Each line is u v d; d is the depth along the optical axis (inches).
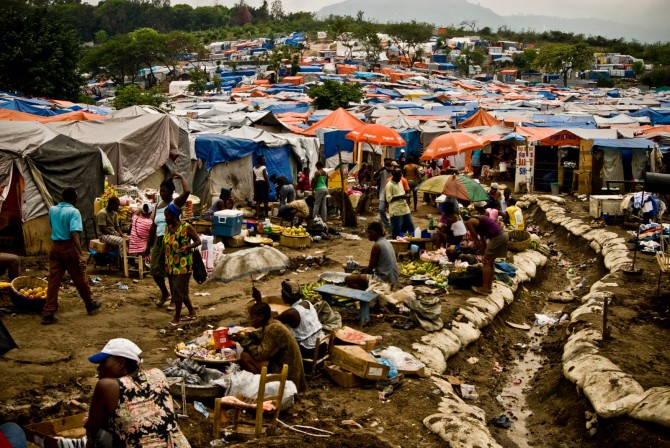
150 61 4284.0
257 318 337.7
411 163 1059.3
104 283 513.0
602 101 2901.1
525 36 7514.8
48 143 593.3
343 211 840.3
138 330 411.8
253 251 397.1
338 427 297.1
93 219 620.7
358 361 346.6
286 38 5959.6
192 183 841.5
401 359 374.3
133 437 212.1
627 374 377.4
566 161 1231.5
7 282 469.7
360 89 2346.2
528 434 369.7
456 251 626.8
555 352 481.1
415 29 5177.2
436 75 4510.3
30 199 575.5
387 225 788.6
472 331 467.5
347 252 690.2
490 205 786.2
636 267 628.1
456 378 409.1
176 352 346.0
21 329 398.0
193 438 273.6
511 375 453.7
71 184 601.9
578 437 355.9
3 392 306.3
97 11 7647.6
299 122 1636.3
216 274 385.4
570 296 629.3
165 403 221.6
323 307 414.0
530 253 722.8
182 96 2709.2
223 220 661.3
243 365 331.6
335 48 5285.4
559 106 2544.3
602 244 757.3
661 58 6018.7
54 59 1909.4
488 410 390.9
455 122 1854.1
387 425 308.2
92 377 332.8
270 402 297.0
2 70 1849.2
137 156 725.3
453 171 684.1
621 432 335.6
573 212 988.6
